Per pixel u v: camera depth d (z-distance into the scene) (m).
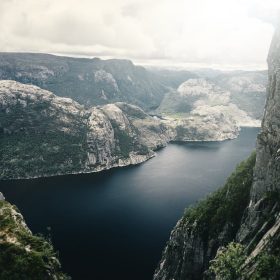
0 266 167.00
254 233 171.00
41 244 189.38
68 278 187.00
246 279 136.88
